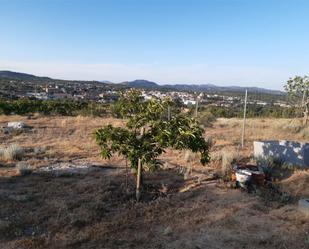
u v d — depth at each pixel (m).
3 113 27.98
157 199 7.82
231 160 10.95
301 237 5.84
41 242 5.61
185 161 11.42
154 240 5.77
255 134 17.50
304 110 22.19
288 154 10.55
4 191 8.20
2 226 6.19
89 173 9.97
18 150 12.20
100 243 5.64
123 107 8.12
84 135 17.36
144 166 8.66
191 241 5.72
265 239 5.75
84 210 7.08
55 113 30.30
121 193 8.17
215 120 24.09
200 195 8.14
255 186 8.48
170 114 7.79
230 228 6.23
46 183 8.94
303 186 8.61
